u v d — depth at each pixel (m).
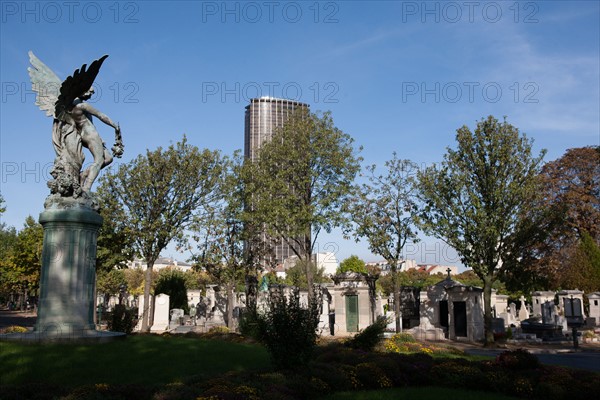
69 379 10.80
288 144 37.88
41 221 15.30
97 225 15.82
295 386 11.89
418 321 43.50
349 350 17.20
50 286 14.89
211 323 43.56
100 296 67.12
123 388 9.62
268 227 38.56
